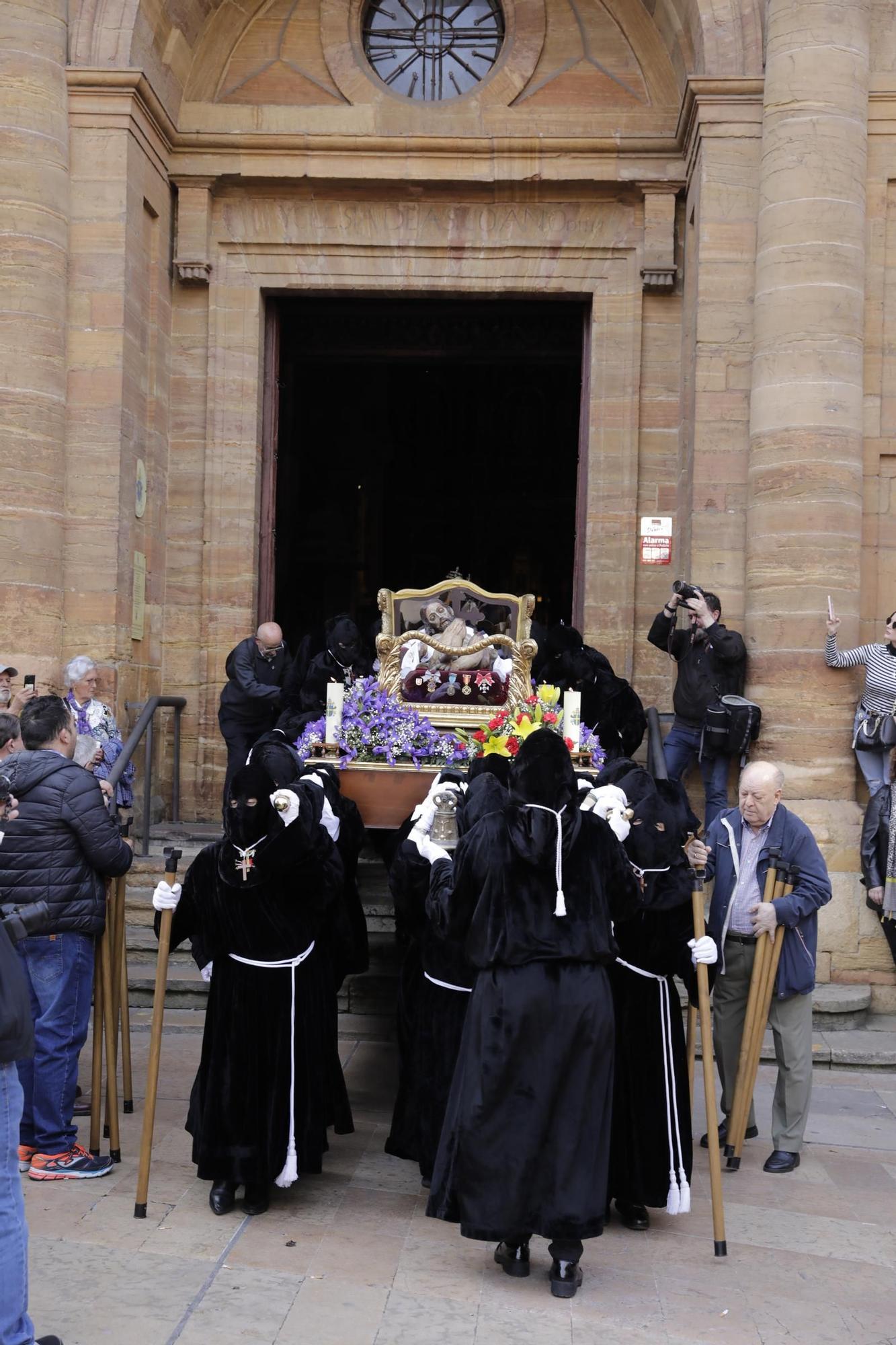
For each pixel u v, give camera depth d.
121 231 8.90
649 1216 5.04
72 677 7.38
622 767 5.32
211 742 10.05
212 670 10.05
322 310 10.77
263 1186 4.94
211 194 10.07
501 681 6.85
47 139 8.70
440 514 19.59
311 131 9.88
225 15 9.97
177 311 10.12
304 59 10.04
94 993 5.48
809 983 5.64
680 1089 5.02
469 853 4.48
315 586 19.14
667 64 9.88
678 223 9.92
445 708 6.74
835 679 8.13
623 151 9.75
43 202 8.66
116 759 7.44
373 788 6.41
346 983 7.57
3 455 8.55
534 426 19.41
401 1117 5.34
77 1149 5.34
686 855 5.03
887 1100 6.64
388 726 6.48
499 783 5.19
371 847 8.78
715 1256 4.72
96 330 8.93
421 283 10.10
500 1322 4.13
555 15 10.02
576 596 10.27
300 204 10.11
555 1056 4.32
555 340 11.38
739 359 8.74
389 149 9.84
